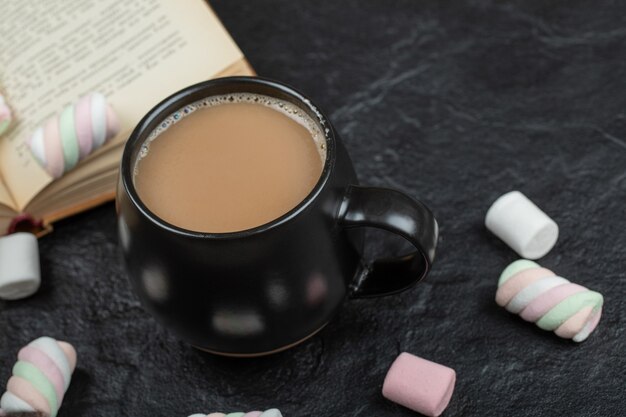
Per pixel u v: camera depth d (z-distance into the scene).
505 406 0.50
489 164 0.57
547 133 0.58
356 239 0.47
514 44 0.61
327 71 0.61
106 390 0.52
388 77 0.61
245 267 0.44
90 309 0.54
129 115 0.54
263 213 0.45
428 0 0.64
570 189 0.56
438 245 0.54
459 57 0.61
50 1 0.58
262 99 0.48
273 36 0.63
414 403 0.49
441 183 0.56
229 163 0.47
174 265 0.45
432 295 0.53
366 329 0.52
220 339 0.48
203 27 0.55
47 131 0.53
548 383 0.50
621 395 0.50
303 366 0.51
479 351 0.51
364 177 0.57
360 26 0.63
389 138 0.58
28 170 0.55
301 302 0.47
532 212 0.53
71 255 0.55
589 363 0.50
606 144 0.57
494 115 0.59
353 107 0.60
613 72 0.60
